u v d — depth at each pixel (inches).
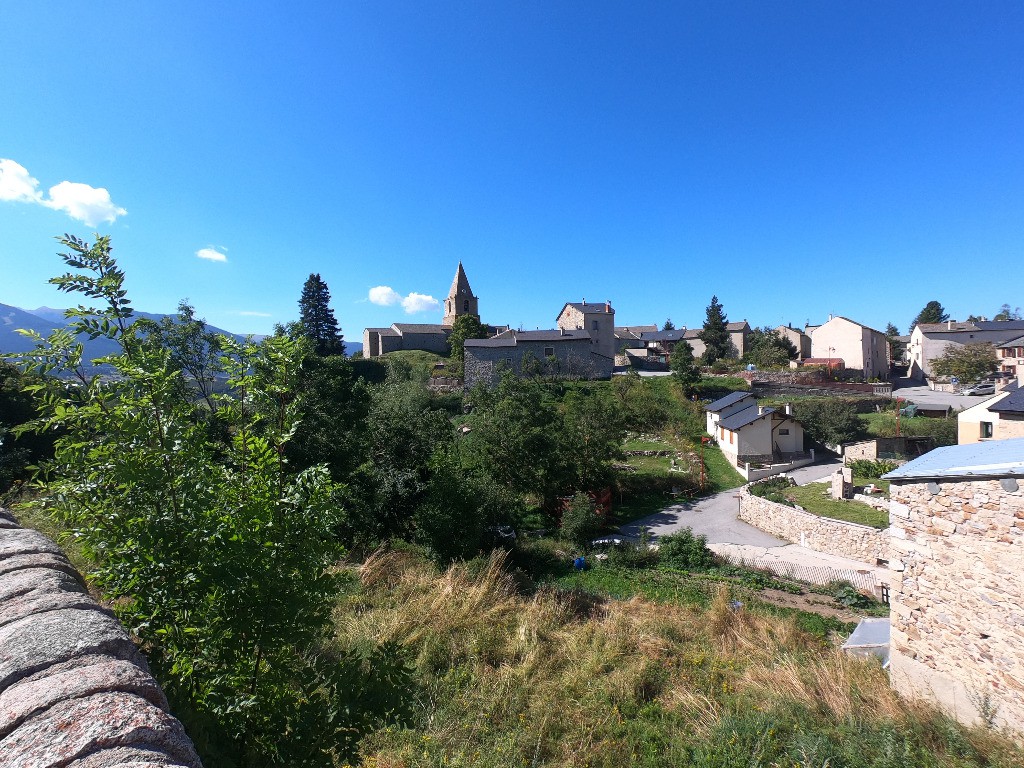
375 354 2356.1
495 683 240.7
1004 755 186.7
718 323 2298.2
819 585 519.5
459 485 514.6
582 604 401.1
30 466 113.3
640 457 1128.8
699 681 267.6
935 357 1985.7
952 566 237.0
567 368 1684.3
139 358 112.0
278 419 130.6
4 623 89.8
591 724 219.9
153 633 109.3
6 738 64.2
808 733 200.7
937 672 242.2
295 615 112.3
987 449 260.1
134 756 63.6
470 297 2416.3
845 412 1165.7
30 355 110.7
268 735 109.8
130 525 105.9
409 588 350.3
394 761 179.3
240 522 110.9
